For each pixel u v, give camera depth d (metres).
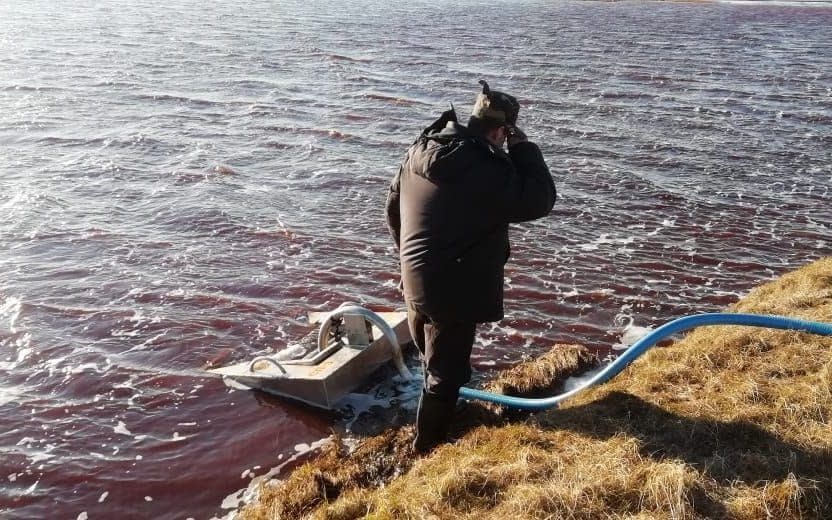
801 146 16.62
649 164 15.02
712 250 10.47
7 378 7.00
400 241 4.64
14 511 5.29
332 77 24.14
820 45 33.09
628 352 5.72
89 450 5.92
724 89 23.16
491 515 4.09
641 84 23.83
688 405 5.04
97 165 14.31
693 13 47.81
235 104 20.00
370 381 6.59
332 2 53.44
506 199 4.18
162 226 11.19
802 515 3.89
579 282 9.30
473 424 5.51
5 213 11.59
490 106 4.37
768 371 5.42
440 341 4.68
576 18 43.94
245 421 6.19
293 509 4.97
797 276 7.98
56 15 41.28
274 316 8.32
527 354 7.45
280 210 12.02
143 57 27.38
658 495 4.03
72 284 9.09
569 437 4.82
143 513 5.25
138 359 7.32
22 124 17.34
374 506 4.56
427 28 37.84
